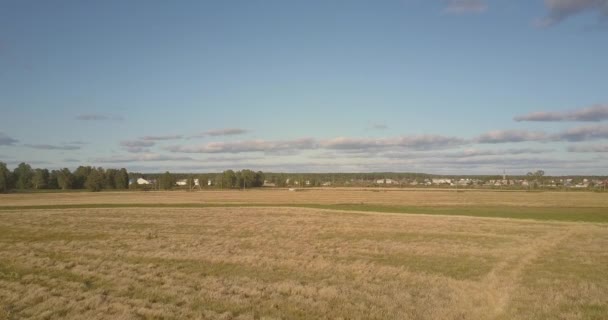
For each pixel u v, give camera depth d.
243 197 122.50
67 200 106.00
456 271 24.95
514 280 22.59
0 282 20.94
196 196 129.25
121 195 135.75
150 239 37.97
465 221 55.47
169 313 16.08
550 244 35.81
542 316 16.28
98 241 36.22
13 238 38.19
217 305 17.38
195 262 26.83
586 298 18.86
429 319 15.82
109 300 17.91
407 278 22.89
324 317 15.87
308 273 23.86
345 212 70.75
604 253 31.38
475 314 16.52
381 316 16.06
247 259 27.67
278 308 17.06
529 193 143.00
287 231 44.66
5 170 163.50
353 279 22.55
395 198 115.69
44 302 17.38
